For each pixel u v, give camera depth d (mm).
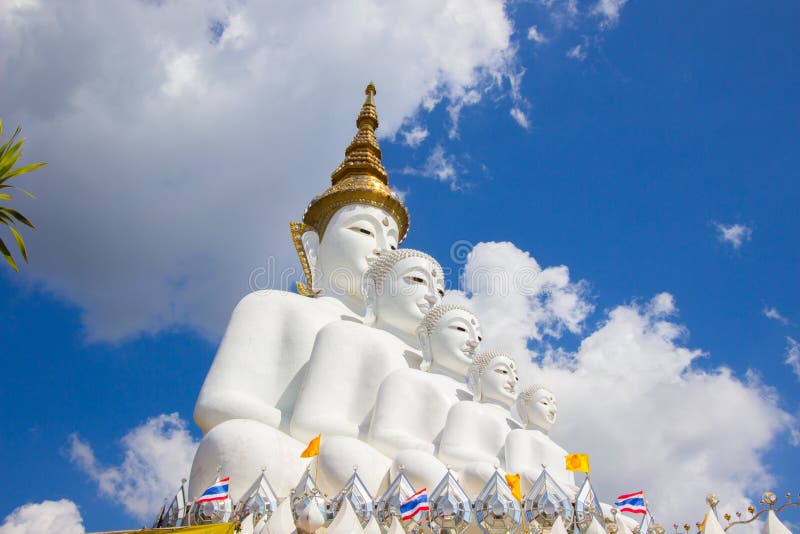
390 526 11961
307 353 19344
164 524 13602
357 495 13211
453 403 17516
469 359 19422
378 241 23797
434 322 19703
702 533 11633
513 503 12797
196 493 15047
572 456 13617
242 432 15328
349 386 18062
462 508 12750
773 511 11703
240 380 18453
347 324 19141
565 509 12766
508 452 16734
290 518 11602
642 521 14414
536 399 19125
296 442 16109
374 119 29578
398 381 17406
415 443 16188
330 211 24719
